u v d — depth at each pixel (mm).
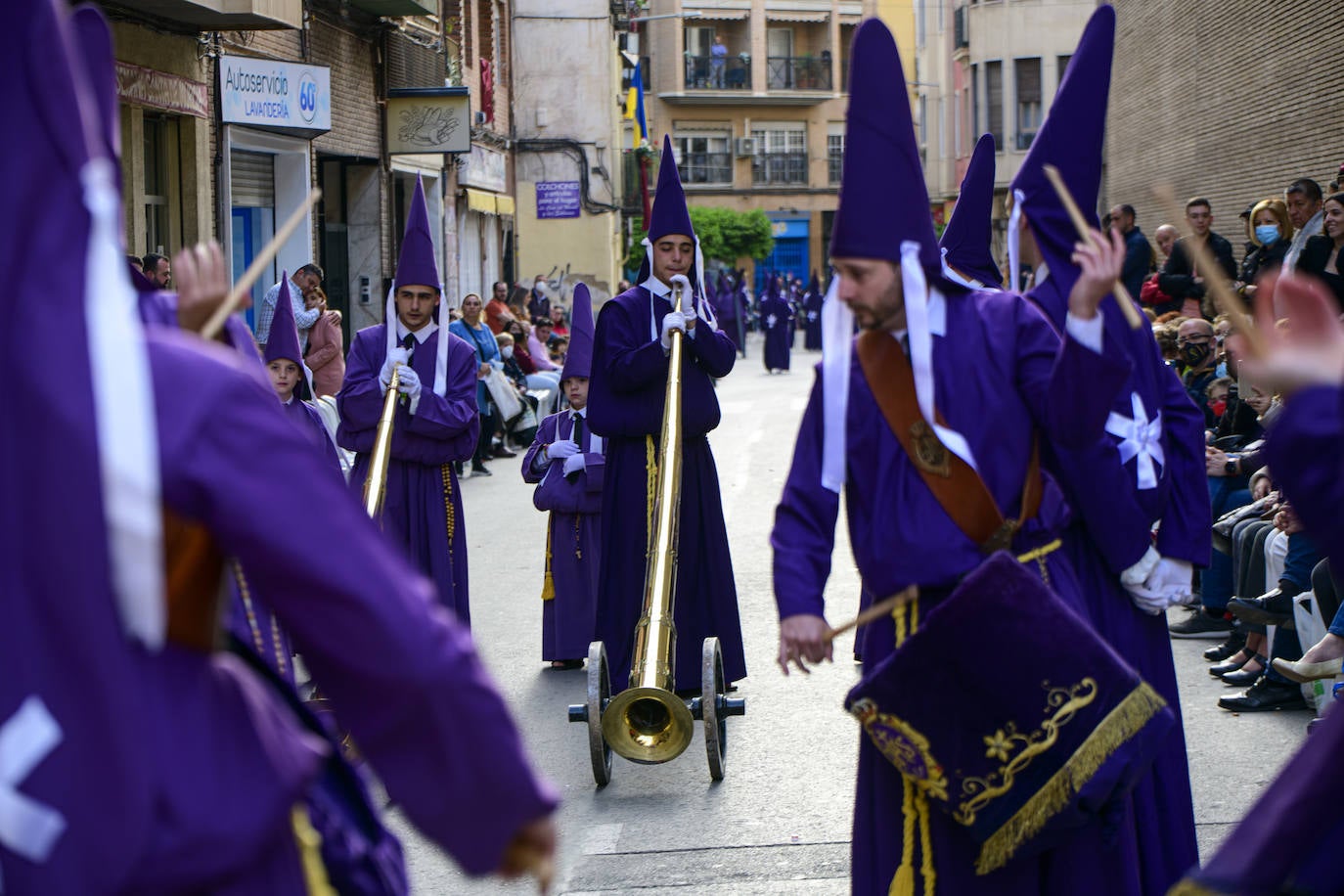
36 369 1860
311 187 17609
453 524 6992
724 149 59625
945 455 3445
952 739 3344
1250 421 8320
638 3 40438
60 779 1828
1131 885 3594
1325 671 5770
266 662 2385
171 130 14562
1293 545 6504
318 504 1996
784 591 3525
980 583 3240
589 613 7797
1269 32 17172
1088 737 3285
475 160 27484
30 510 1847
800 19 58938
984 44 40062
